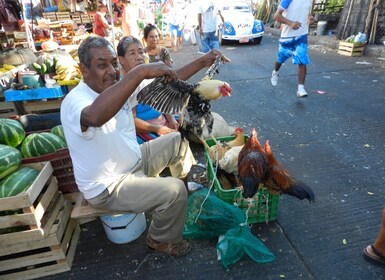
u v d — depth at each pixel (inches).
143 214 106.3
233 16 490.3
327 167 139.0
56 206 94.6
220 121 151.6
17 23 217.3
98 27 299.1
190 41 563.8
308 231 103.7
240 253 92.8
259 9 714.8
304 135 170.4
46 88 149.2
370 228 103.6
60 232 91.9
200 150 158.2
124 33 314.2
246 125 186.4
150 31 156.0
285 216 110.9
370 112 196.5
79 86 83.9
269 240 100.9
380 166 137.8
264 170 93.9
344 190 123.0
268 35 606.5
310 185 126.7
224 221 96.9
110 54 80.7
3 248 85.9
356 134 168.4
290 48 224.2
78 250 100.9
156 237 93.7
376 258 89.2
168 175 136.6
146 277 90.3
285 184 96.7
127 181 88.4
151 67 68.5
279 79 282.0
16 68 172.2
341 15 415.2
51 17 394.0
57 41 296.0
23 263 89.1
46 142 101.5
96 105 68.5
